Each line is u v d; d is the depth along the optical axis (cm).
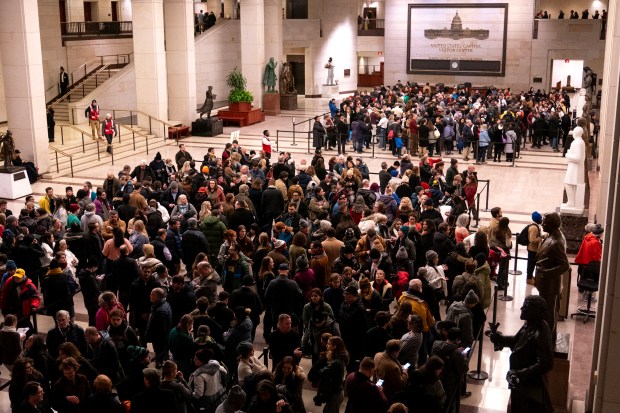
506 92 4084
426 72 4953
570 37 4628
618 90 860
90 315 1274
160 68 3388
